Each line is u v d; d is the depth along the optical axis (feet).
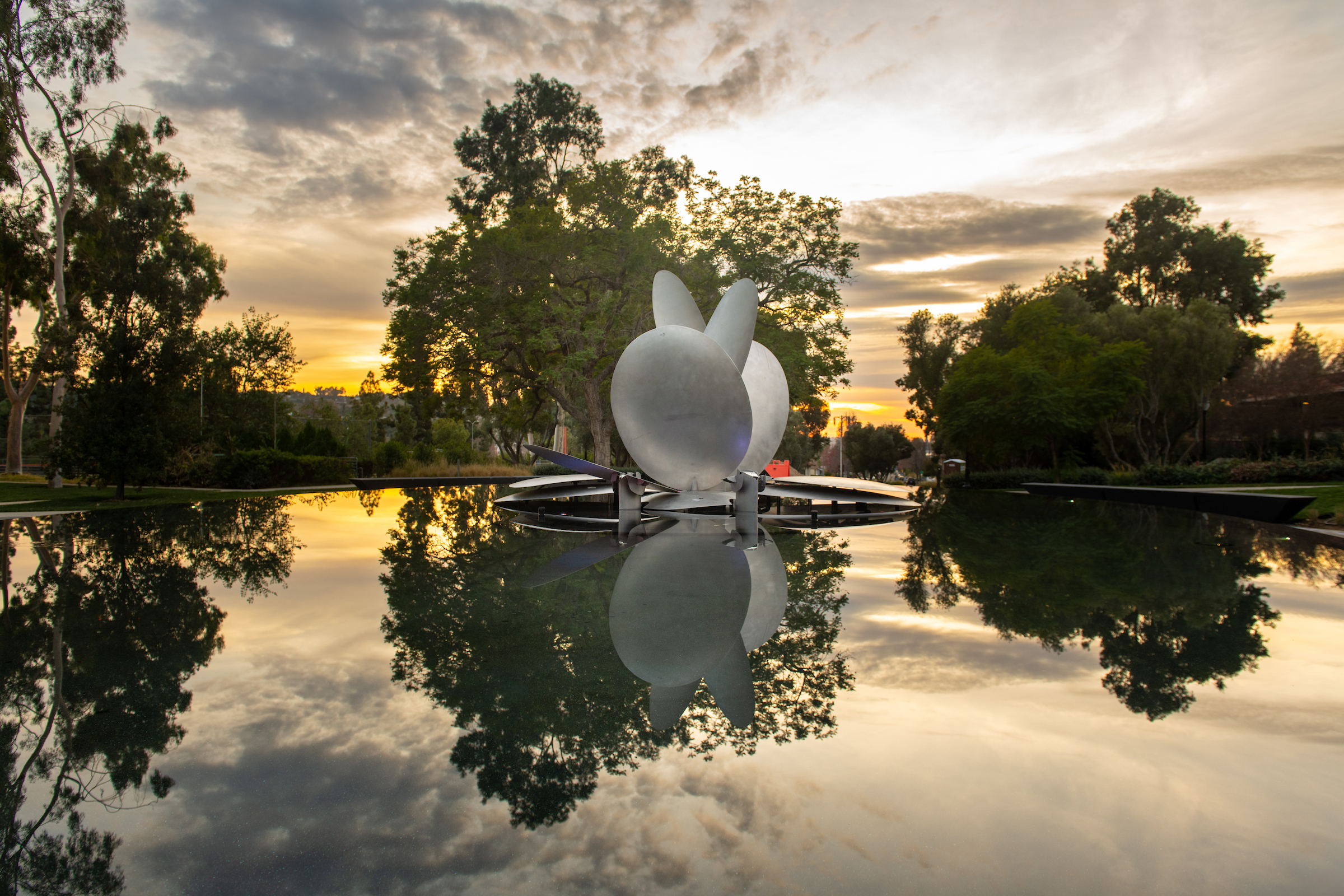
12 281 88.99
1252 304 136.67
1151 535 32.19
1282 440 99.14
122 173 91.09
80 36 77.05
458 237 80.74
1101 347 98.53
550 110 112.06
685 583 19.08
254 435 97.66
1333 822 6.48
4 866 5.74
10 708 9.75
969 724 9.02
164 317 59.82
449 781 7.45
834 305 83.25
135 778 7.53
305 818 6.65
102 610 15.97
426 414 151.84
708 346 34.88
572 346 83.87
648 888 5.40
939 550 26.17
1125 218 147.13
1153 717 9.20
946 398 106.22
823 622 14.67
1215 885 5.40
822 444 239.91
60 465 55.52
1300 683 10.67
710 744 8.39
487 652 12.39
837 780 7.38
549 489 49.73
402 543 28.50
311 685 10.69
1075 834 6.25
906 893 5.29
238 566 22.45
